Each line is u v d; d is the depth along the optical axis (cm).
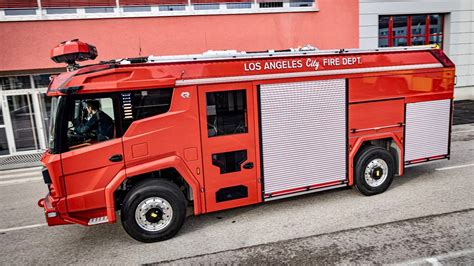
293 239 496
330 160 613
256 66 550
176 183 568
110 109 491
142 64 496
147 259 467
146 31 1227
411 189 672
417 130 676
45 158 482
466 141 1033
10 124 1233
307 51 594
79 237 555
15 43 1149
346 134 619
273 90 562
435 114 689
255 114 555
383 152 643
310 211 595
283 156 579
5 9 1142
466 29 1745
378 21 1625
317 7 1351
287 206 625
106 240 538
